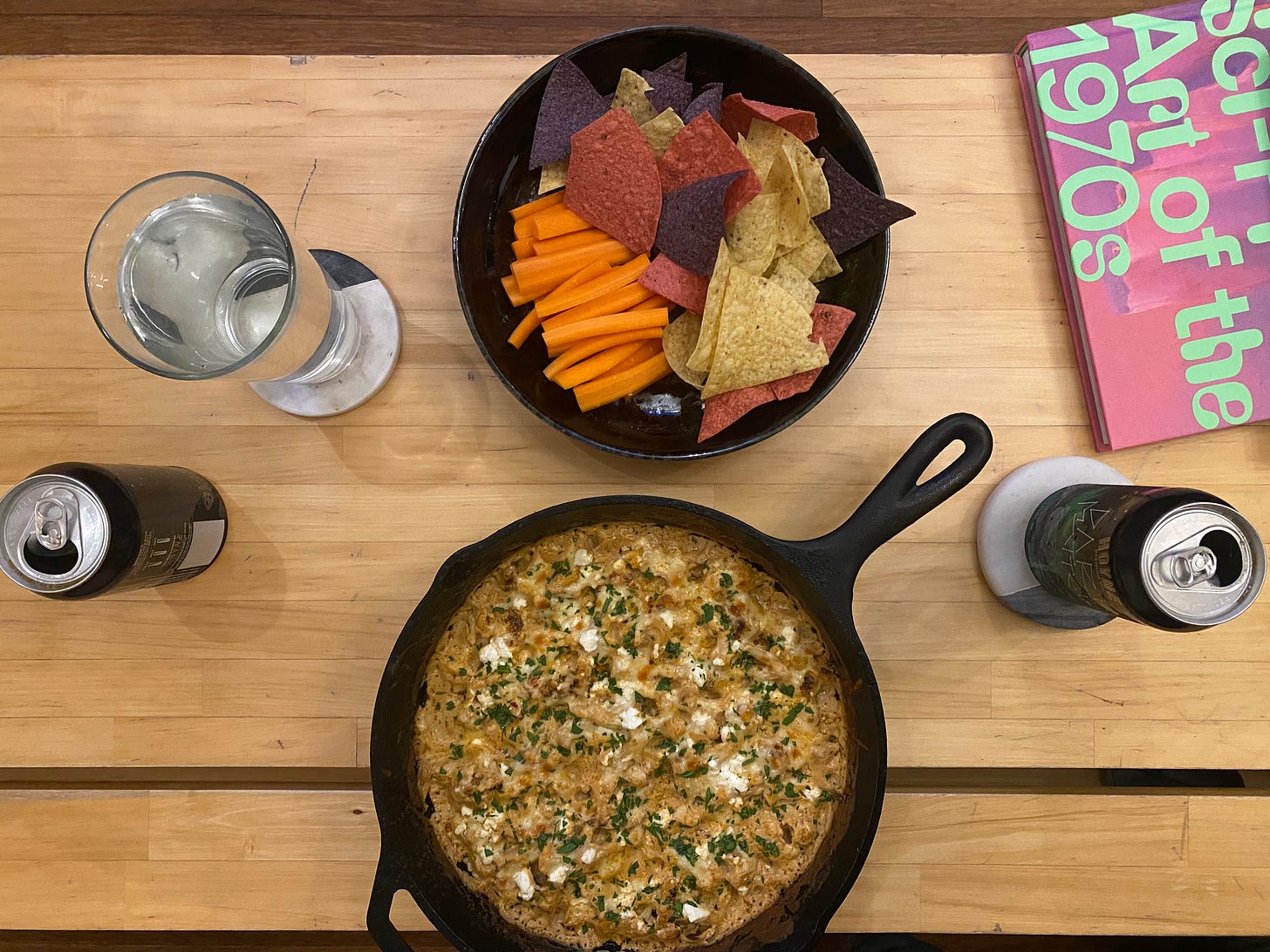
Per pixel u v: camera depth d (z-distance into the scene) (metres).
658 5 0.58
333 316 0.48
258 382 0.51
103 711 0.52
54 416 0.52
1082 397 0.52
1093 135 0.51
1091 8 0.60
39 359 0.52
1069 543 0.46
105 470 0.44
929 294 0.52
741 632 0.47
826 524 0.52
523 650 0.47
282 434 0.52
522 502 0.52
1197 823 0.51
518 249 0.50
